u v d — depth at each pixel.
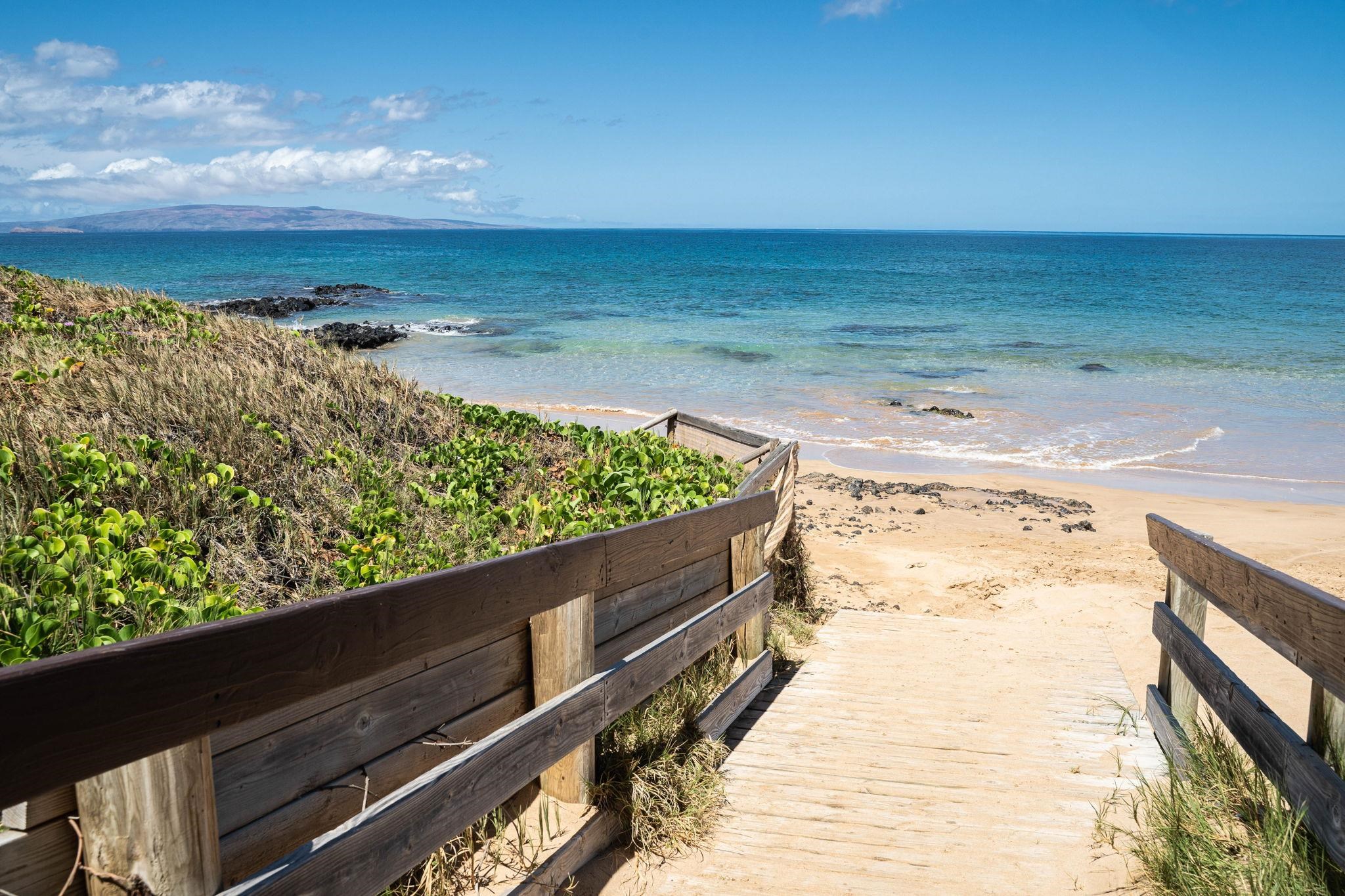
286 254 108.12
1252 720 3.28
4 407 5.25
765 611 5.57
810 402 20.86
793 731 4.83
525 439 8.16
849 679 5.74
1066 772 4.28
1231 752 3.68
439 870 2.81
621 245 162.25
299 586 4.44
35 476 4.49
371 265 82.81
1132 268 85.69
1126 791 4.05
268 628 1.86
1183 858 3.12
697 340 31.69
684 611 4.62
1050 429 18.44
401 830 2.34
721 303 47.34
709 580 4.98
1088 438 17.64
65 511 4.21
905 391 22.30
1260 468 15.40
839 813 3.86
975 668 6.00
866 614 7.48
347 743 2.47
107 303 9.22
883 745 4.63
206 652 1.72
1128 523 12.20
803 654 6.33
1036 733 4.79
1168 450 16.67
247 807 2.17
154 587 3.59
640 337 32.59
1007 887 3.27
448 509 5.79
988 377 24.42
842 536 11.59
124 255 102.25
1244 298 50.12
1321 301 47.81
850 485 14.02
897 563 10.33
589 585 3.38
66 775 1.49
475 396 21.05
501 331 34.50
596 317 39.78
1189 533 4.02
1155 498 13.54
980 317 40.12
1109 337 32.84
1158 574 9.68
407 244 169.38
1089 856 3.47
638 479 6.63
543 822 3.20
